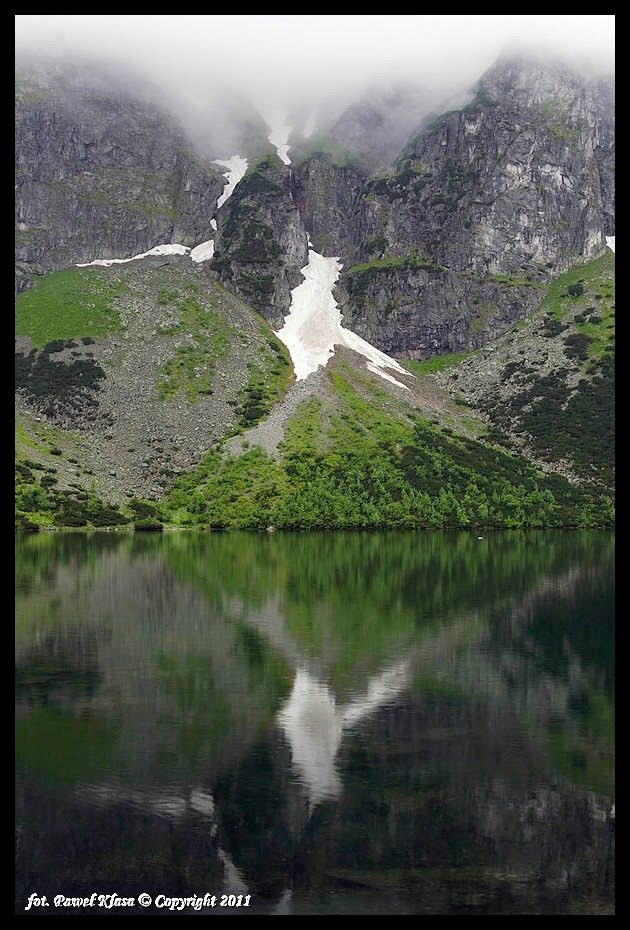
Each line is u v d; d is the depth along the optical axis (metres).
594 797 57.81
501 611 120.19
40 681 82.81
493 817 54.78
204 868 49.12
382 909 45.88
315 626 109.31
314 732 69.06
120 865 49.75
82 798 57.16
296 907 46.12
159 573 154.38
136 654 93.69
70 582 142.62
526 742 67.06
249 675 85.50
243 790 58.31
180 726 70.25
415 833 53.09
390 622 112.12
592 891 47.38
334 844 52.03
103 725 70.06
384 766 62.47
